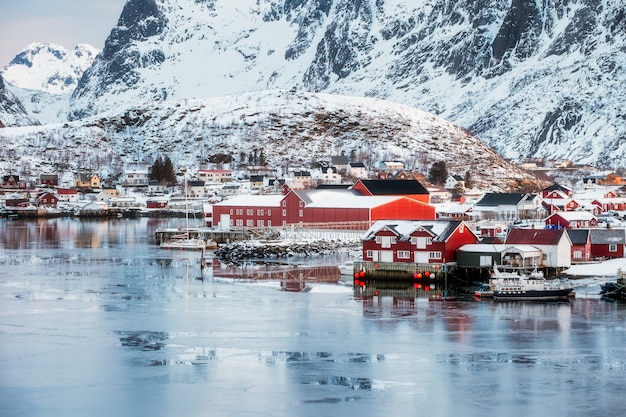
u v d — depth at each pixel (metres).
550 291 112.75
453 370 79.38
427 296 116.31
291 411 68.88
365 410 69.12
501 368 80.00
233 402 70.88
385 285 126.75
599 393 73.12
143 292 120.56
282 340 90.25
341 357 83.62
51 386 74.69
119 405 70.12
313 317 101.75
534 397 72.12
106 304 110.81
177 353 85.06
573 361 82.25
